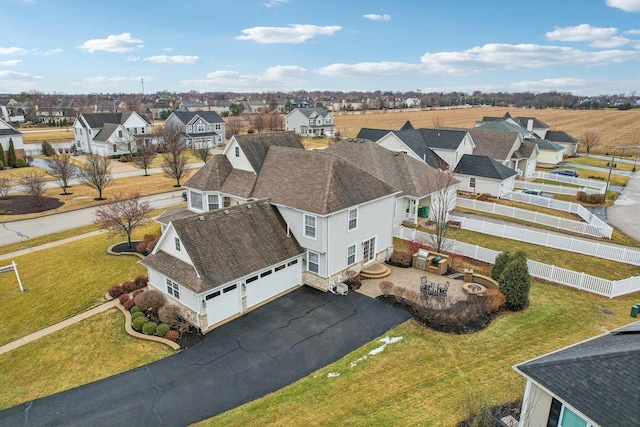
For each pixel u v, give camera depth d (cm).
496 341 1769
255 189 2619
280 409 1391
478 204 3794
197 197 2920
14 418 1402
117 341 1852
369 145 3644
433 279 2425
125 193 4781
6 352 1814
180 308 1998
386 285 2188
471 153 5000
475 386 1463
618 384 966
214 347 1773
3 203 4297
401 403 1391
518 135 5091
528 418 1127
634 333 1278
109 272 2606
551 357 1161
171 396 1480
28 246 3141
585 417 940
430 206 3497
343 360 1662
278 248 2230
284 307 2108
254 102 19712
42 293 2362
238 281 1994
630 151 7844
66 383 1577
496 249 2861
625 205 4066
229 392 1494
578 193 4238
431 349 1717
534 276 2466
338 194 2283
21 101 19438
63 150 7962
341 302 2153
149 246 2831
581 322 1927
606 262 2631
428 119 13575
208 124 8962
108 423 1362
